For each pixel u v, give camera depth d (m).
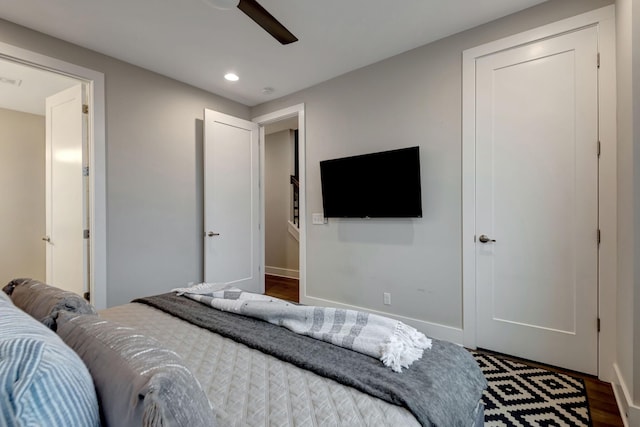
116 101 2.85
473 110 2.43
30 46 2.38
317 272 3.43
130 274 2.93
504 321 2.31
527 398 1.78
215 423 0.66
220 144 3.61
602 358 1.96
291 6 2.16
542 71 2.17
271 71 3.13
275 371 1.07
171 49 2.71
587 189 2.01
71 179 2.85
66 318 0.91
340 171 3.13
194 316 1.58
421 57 2.69
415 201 2.66
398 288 2.84
